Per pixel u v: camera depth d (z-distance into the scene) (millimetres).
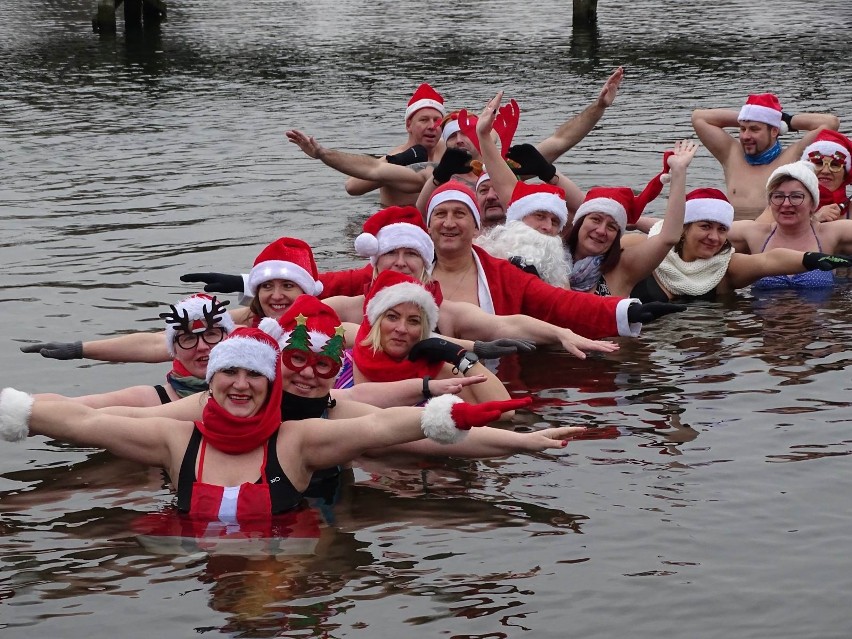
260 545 5422
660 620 4758
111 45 24641
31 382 7293
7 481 6086
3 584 5070
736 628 4699
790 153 12336
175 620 4785
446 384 6578
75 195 12320
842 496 5805
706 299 9453
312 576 5133
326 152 11570
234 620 4781
